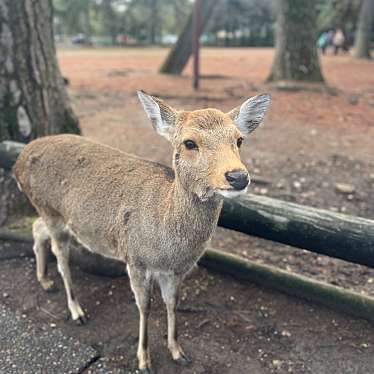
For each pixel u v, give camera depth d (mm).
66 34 45781
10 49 3902
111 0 44688
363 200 4988
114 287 3504
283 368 2758
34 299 3355
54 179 2961
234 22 39219
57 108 4348
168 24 55844
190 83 11500
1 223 4059
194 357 2838
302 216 2895
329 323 3113
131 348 2900
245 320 3148
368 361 2797
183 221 2398
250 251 4059
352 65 17188
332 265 3859
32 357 2811
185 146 2277
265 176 5633
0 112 4000
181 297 3371
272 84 11039
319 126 7809
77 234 2957
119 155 2934
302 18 10625
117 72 13680
